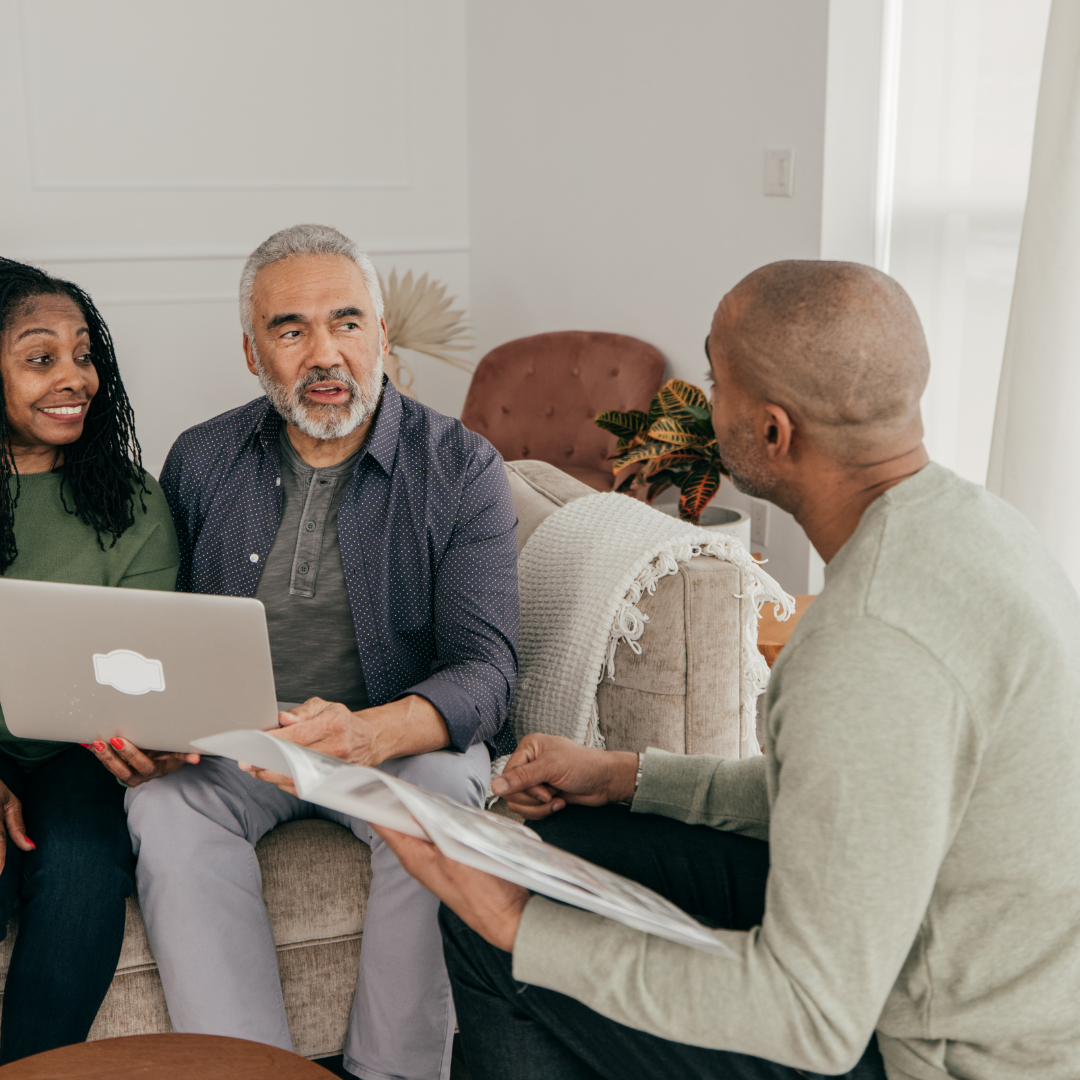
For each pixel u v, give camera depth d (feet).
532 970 3.12
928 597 2.74
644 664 5.15
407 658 5.20
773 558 10.28
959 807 2.76
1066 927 2.84
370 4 13.51
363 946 4.64
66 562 5.08
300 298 4.91
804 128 9.16
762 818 3.93
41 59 12.17
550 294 13.29
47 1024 4.28
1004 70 8.04
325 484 5.19
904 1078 3.09
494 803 5.10
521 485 6.56
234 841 4.62
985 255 8.41
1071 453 6.77
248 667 4.11
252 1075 3.27
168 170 12.94
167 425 13.53
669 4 10.66
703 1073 3.30
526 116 13.15
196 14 12.70
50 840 4.43
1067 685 2.77
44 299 4.91
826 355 2.91
